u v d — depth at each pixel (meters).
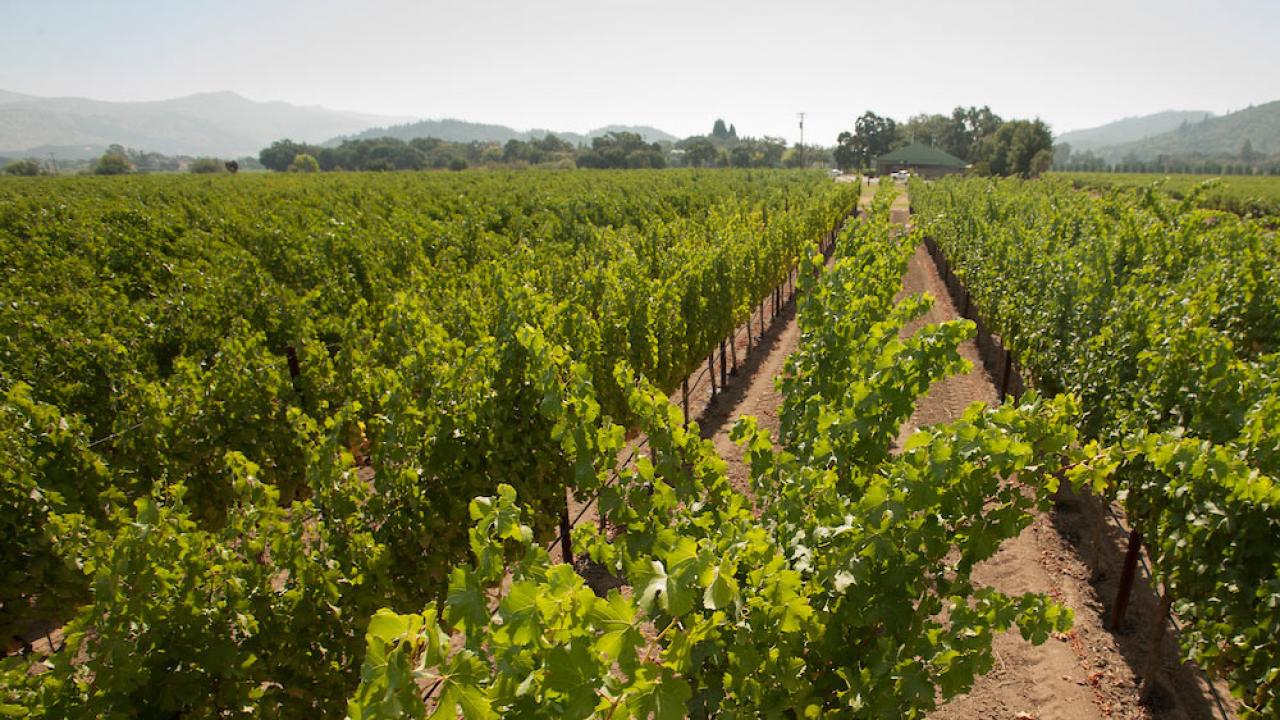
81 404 7.96
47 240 16.36
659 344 9.08
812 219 23.17
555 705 2.04
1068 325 8.11
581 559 7.30
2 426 5.50
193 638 3.30
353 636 4.01
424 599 4.89
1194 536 4.17
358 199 29.25
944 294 20.70
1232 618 3.80
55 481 5.73
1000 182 41.41
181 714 3.30
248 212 23.70
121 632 3.11
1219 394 4.92
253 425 7.00
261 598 3.59
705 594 2.14
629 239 16.03
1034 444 3.24
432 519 4.87
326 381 7.88
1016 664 5.70
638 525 3.41
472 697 1.98
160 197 28.23
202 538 3.56
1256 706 3.67
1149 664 5.23
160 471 6.49
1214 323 8.16
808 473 3.39
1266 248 10.81
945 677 2.88
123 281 13.59
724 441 10.20
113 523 5.91
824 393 5.14
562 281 11.32
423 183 39.88
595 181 44.78
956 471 2.98
